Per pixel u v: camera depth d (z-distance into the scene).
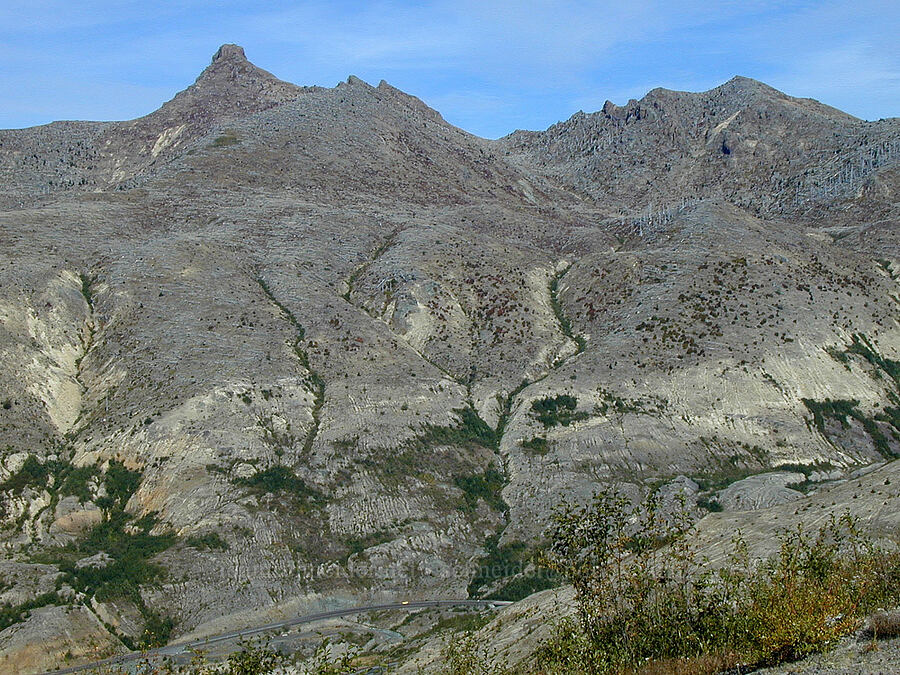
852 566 26.39
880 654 20.06
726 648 22.61
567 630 25.50
